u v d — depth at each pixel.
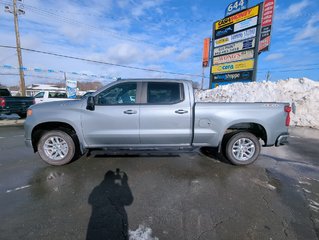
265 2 12.60
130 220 2.46
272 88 12.16
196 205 2.80
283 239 2.15
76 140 4.30
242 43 14.05
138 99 4.06
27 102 12.16
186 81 4.20
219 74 15.98
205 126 4.08
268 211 2.67
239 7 14.16
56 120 3.95
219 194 3.11
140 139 4.07
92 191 3.17
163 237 2.17
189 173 3.90
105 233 2.23
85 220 2.46
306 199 2.99
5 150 5.41
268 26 12.56
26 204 2.80
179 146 4.20
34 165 4.26
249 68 13.71
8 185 3.36
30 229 2.29
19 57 17.81
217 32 15.88
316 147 6.02
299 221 2.46
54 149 4.18
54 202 2.86
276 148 5.89
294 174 3.92
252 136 4.27
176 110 4.01
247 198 3.00
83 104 4.02
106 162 4.41
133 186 3.35
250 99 11.93
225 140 4.35
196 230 2.28
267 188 3.32
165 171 3.97
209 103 4.12
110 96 4.09
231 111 4.10
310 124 9.93
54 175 3.76
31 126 4.00
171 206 2.77
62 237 2.17
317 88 11.02
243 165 4.32
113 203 2.84
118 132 4.01
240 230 2.29
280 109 4.24
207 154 5.04
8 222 2.41
